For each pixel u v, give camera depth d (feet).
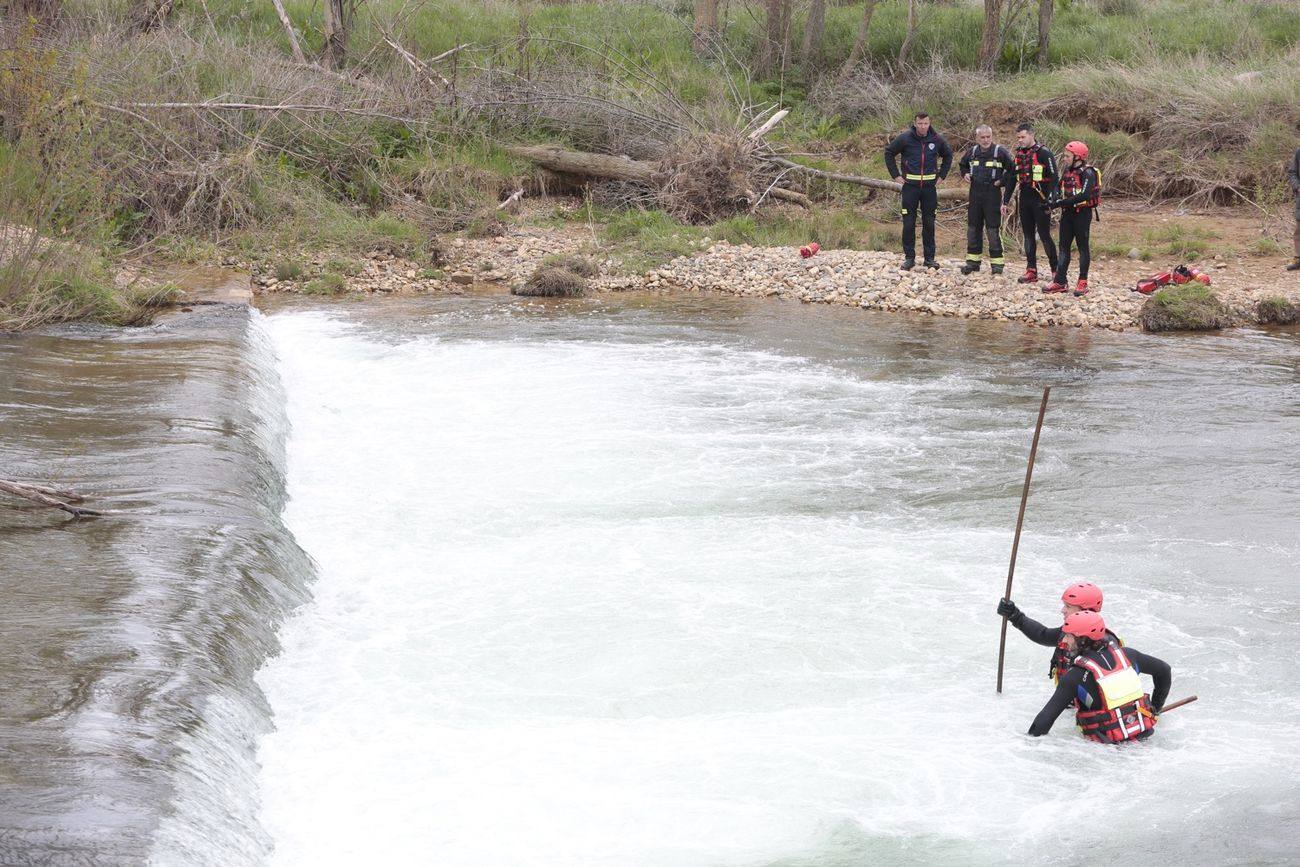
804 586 32.83
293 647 27.99
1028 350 62.28
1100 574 33.88
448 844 20.62
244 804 20.63
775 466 43.24
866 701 26.81
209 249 78.95
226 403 42.09
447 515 38.17
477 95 102.42
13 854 15.71
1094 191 71.05
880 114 111.75
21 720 19.48
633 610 31.17
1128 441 46.68
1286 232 85.81
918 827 21.72
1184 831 21.65
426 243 85.35
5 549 27.20
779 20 126.21
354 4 112.37
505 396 52.26
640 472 42.42
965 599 32.09
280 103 90.63
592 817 21.74
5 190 57.21
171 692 21.36
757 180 98.37
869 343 63.57
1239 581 33.53
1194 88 101.60
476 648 28.86
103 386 42.98
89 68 80.53
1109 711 24.86
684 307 73.56
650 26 128.26
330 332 64.44
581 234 92.43
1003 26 123.34
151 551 27.63
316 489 40.45
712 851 20.76
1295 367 58.80
